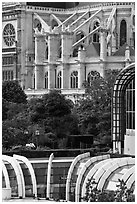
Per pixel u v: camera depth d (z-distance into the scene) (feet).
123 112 481.87
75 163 379.76
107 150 488.44
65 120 606.14
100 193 302.66
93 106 634.84
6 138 534.78
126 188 302.45
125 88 479.41
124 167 339.77
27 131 566.36
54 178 401.70
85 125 609.83
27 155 453.58
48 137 568.41
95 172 347.77
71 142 568.41
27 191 381.60
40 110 611.88
